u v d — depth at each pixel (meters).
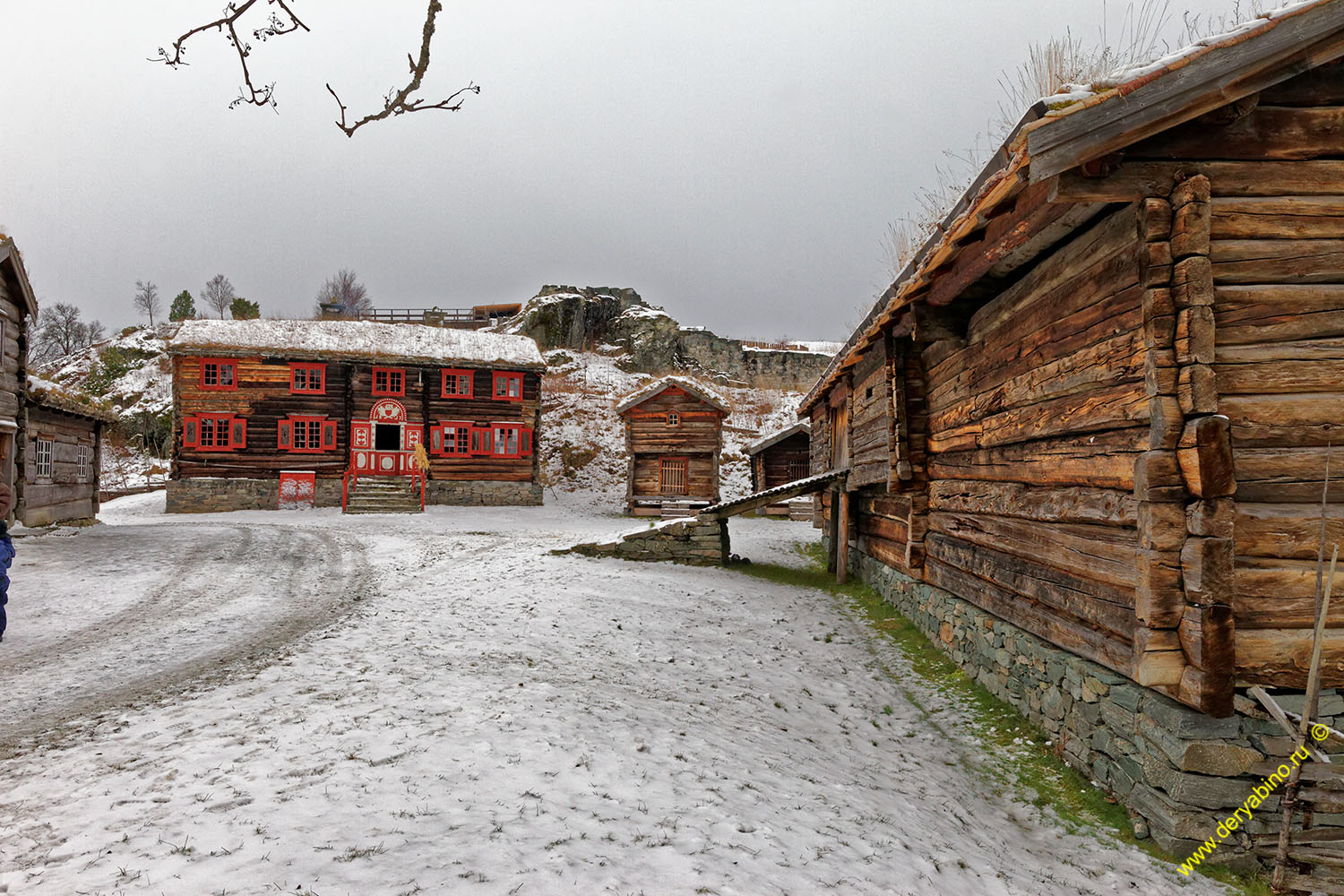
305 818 3.21
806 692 6.93
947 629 8.23
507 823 3.26
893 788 4.71
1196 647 3.90
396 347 26.58
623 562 13.55
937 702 6.99
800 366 48.47
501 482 27.14
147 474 34.03
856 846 3.57
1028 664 6.14
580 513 25.97
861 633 9.67
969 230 5.42
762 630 9.33
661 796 3.79
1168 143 4.11
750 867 3.13
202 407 24.16
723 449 33.44
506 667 6.31
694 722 5.35
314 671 6.00
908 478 8.98
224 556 13.75
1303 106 4.17
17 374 15.06
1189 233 3.99
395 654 6.59
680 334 47.50
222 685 5.65
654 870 3.00
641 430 25.81
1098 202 4.22
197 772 3.78
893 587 10.78
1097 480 4.79
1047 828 4.53
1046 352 5.54
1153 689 4.31
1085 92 3.95
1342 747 3.94
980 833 4.26
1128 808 4.54
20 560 12.34
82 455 18.94
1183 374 3.97
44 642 7.59
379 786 3.58
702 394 25.34
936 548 8.62
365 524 19.97
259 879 2.68
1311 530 4.00
